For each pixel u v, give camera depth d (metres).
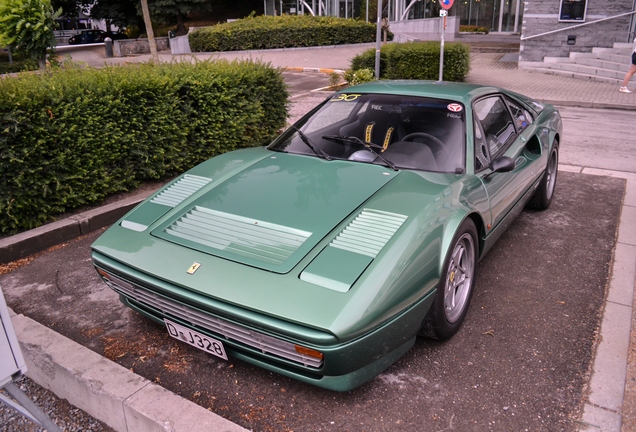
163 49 31.50
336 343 1.91
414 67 13.98
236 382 2.42
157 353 2.66
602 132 8.30
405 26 29.22
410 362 2.53
